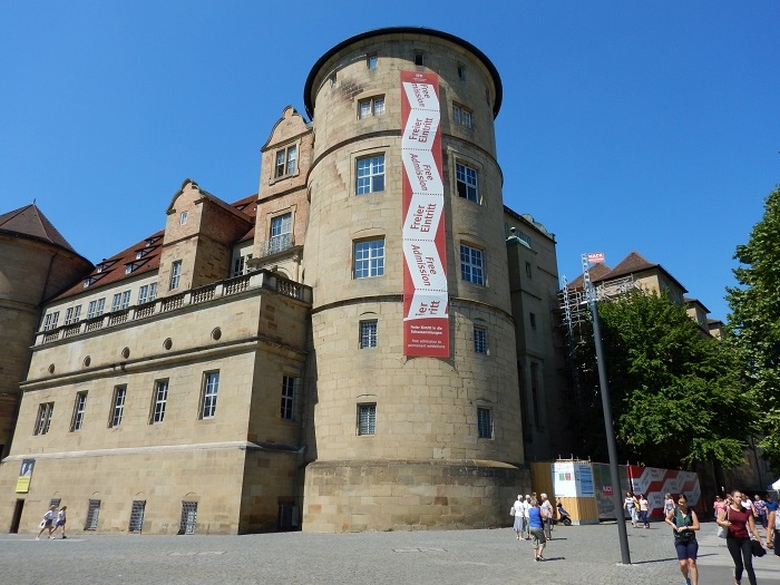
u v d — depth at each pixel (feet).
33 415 123.54
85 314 166.50
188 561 49.78
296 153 126.21
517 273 143.43
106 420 106.11
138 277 156.04
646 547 64.03
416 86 104.68
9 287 171.22
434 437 84.58
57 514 89.86
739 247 107.96
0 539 84.58
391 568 45.75
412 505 79.71
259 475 82.53
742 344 103.91
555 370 147.95
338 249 99.25
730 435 117.70
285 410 91.76
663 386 121.49
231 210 142.00
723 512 40.86
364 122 105.29
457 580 40.50
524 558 53.31
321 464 86.12
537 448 130.62
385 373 87.71
